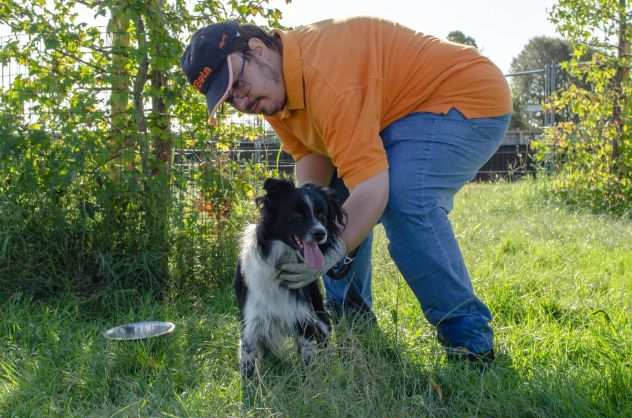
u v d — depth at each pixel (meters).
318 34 3.18
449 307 3.29
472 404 2.79
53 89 4.76
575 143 9.91
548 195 10.18
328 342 3.41
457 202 9.98
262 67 3.10
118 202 4.93
